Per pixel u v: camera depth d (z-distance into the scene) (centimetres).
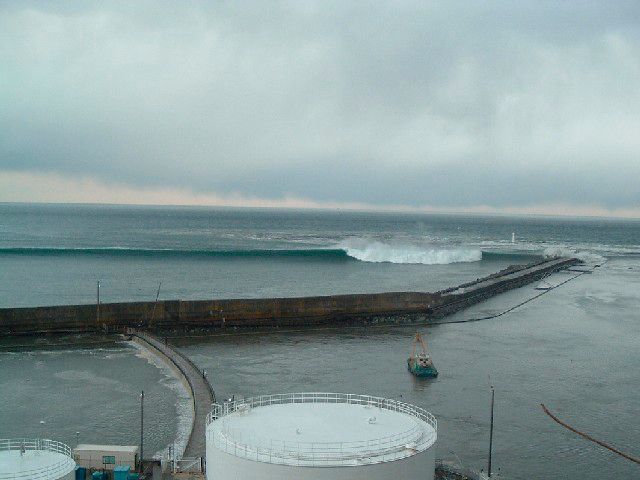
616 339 8150
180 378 6144
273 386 5903
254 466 2184
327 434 2380
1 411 5181
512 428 4903
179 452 4328
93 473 3534
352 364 6812
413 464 2270
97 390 5788
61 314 8175
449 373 6456
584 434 4456
